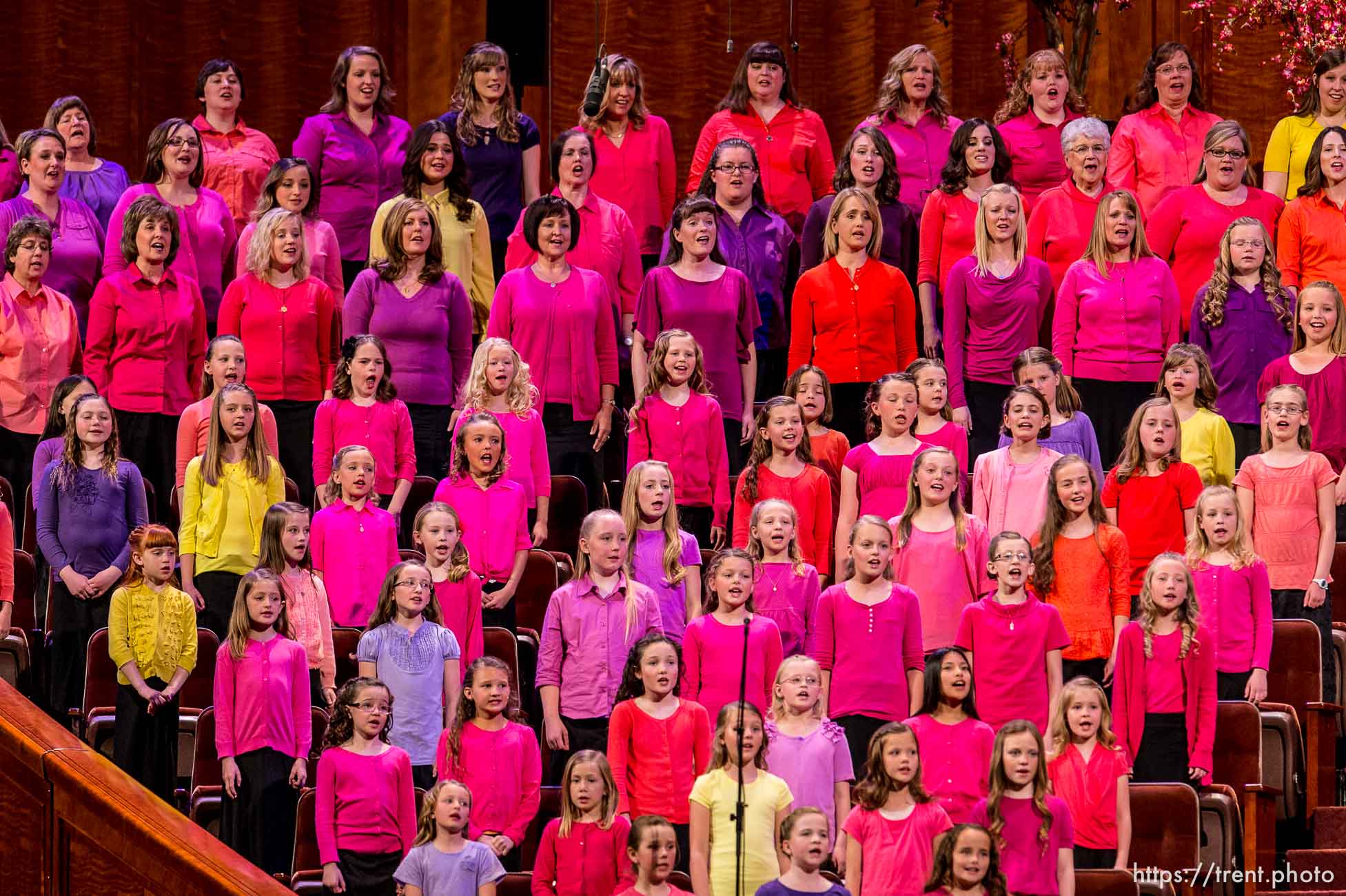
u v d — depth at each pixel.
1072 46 26.44
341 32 29.53
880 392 19.42
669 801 16.23
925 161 23.77
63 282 21.84
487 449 18.77
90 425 18.53
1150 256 21.05
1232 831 16.23
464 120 23.50
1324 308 20.30
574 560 20.25
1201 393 19.84
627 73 23.64
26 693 18.02
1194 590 17.02
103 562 18.50
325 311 21.05
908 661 17.47
